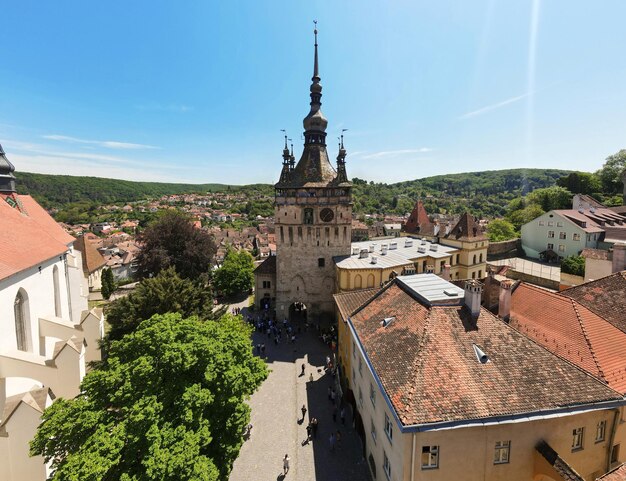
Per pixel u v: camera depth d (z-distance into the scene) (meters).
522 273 72.88
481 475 18.66
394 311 27.92
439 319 23.30
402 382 19.75
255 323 61.16
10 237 30.38
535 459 18.98
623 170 121.38
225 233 189.62
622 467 16.92
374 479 25.22
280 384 40.62
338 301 40.00
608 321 26.83
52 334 32.34
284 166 61.94
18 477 22.34
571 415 18.52
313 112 61.03
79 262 58.75
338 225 60.66
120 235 188.88
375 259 56.34
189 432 17.31
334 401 37.03
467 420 17.56
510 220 129.00
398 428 18.73
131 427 16.83
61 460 17.89
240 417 21.11
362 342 26.61
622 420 20.83
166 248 61.94
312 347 51.09
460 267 70.25
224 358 20.95
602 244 90.50
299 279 62.28
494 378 19.66
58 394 27.23
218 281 75.81
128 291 67.62
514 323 28.78
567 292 31.06
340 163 60.00
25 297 29.84
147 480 15.12
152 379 19.12
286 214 60.97
